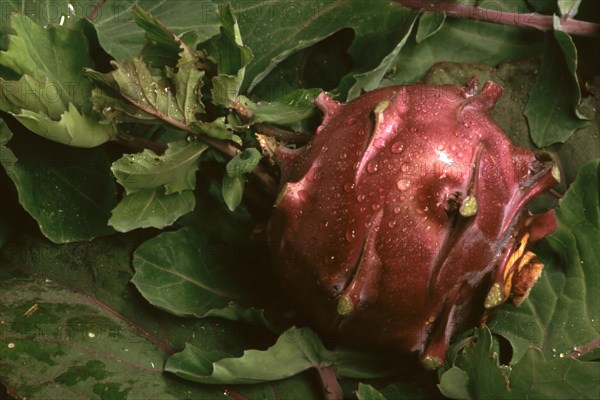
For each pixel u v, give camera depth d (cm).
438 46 78
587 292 75
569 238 75
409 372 74
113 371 72
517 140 78
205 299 74
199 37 75
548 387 70
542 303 75
